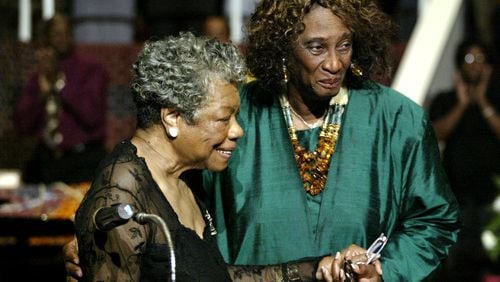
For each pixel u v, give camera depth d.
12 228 7.52
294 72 5.69
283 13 5.57
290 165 5.78
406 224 5.88
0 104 12.11
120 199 4.90
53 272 7.74
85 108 10.98
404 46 12.37
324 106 5.84
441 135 10.83
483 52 10.89
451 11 12.23
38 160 10.90
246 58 5.81
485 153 10.67
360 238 5.71
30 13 13.52
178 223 5.00
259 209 5.75
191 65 4.96
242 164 5.81
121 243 4.84
